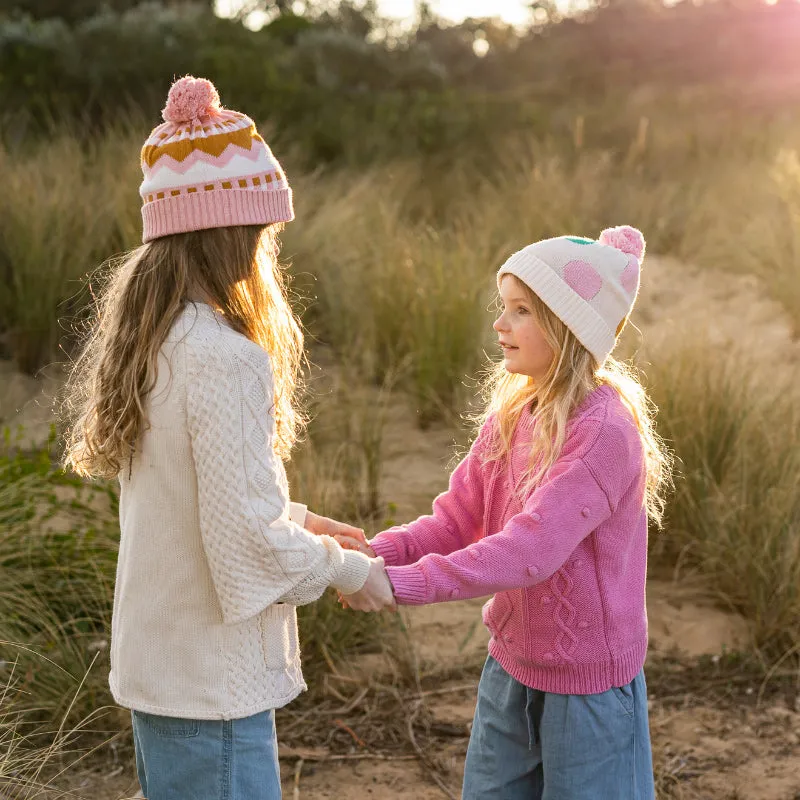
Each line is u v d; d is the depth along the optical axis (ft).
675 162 31.71
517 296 6.32
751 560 11.15
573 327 6.12
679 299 21.62
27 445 13.89
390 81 37.78
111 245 17.67
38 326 16.34
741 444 12.44
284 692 5.74
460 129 32.71
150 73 28.99
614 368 7.10
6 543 10.66
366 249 19.27
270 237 5.97
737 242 23.80
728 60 52.29
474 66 55.88
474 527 6.94
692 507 12.17
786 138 32.99
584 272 6.16
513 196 25.38
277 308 5.91
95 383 5.67
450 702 9.98
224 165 5.50
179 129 5.55
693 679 10.41
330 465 13.33
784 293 20.34
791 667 10.60
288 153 26.96
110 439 5.51
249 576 5.28
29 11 47.32
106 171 19.89
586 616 6.16
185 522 5.46
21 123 25.03
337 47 37.37
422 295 16.79
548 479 6.07
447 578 5.93
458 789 8.79
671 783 8.82
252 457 5.33
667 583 12.08
